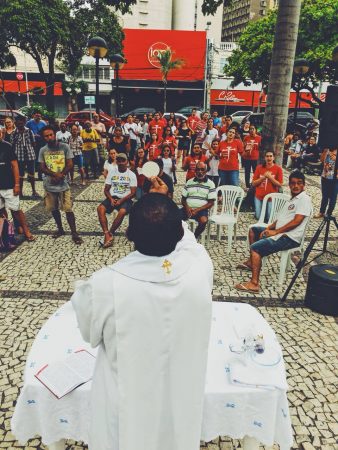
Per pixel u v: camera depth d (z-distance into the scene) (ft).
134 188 19.56
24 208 26.04
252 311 7.91
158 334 4.28
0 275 15.87
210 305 4.49
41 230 21.68
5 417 8.60
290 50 23.09
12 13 52.26
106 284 4.26
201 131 37.19
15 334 11.75
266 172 19.77
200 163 19.36
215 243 20.27
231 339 6.94
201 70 111.04
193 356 4.50
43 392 5.81
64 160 19.01
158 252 4.32
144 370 4.35
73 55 66.95
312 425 8.60
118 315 4.19
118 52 69.41
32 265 16.94
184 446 4.65
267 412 5.85
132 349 4.28
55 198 19.60
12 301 13.78
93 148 35.22
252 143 32.04
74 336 7.00
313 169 41.24
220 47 123.03
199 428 4.72
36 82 116.06
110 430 4.49
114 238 20.54
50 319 7.48
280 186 19.84
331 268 13.83
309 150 42.19
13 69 114.52
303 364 10.65
